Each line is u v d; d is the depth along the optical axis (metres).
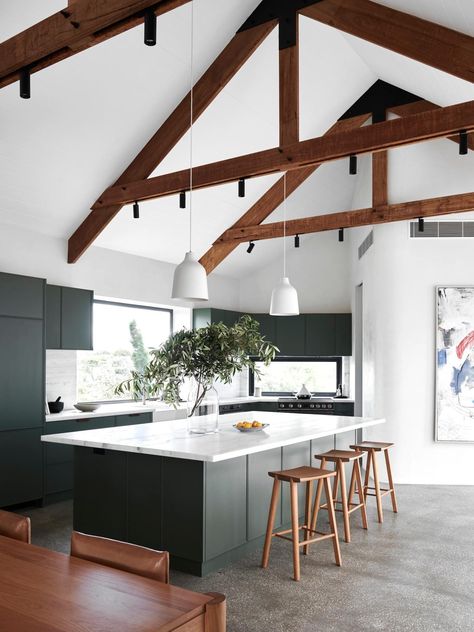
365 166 7.76
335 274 9.41
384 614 3.30
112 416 6.40
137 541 4.14
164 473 4.02
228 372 4.82
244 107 6.14
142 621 1.41
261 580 3.80
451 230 6.78
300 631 3.08
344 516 4.64
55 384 6.49
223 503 4.05
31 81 4.70
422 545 4.55
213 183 5.41
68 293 6.24
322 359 9.52
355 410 8.64
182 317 8.66
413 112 6.73
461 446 6.66
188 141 6.11
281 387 9.57
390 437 6.77
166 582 1.74
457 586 3.73
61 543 4.46
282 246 9.41
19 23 4.28
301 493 5.09
